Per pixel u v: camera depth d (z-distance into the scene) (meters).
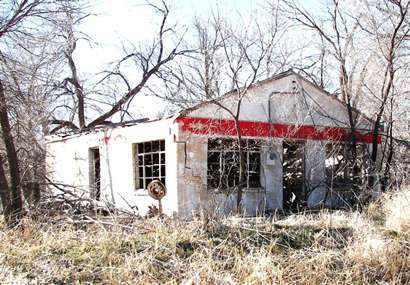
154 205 11.61
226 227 7.75
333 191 13.05
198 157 12.05
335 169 14.59
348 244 7.46
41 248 6.88
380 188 13.29
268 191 13.22
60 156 17.47
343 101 14.84
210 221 7.83
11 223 8.47
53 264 6.41
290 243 7.49
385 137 15.07
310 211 11.54
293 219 9.38
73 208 9.37
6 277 5.97
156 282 6.04
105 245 6.89
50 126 24.12
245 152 12.92
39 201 9.55
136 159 13.61
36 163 12.59
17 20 9.88
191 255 6.69
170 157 12.00
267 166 13.28
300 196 13.87
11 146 9.77
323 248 7.33
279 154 13.48
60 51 14.00
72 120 25.84
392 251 7.16
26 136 12.37
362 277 6.64
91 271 6.22
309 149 13.96
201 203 10.38
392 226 8.47
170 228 7.70
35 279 5.97
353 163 14.11
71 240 7.30
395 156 15.66
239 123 12.74
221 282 6.05
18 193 9.63
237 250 6.91
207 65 22.17
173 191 11.86
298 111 13.84
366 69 14.37
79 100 25.28
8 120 9.95
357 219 8.59
